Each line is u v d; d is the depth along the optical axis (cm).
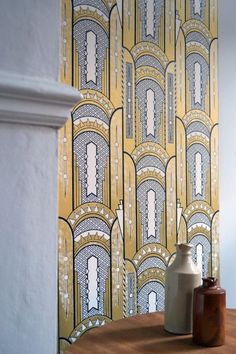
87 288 140
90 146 142
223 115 182
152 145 159
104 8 145
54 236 45
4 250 42
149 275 157
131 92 153
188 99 170
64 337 134
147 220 157
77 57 138
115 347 88
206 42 176
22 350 43
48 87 42
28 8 44
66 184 136
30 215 44
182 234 168
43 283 45
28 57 44
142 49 156
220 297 89
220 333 89
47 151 45
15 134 43
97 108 143
